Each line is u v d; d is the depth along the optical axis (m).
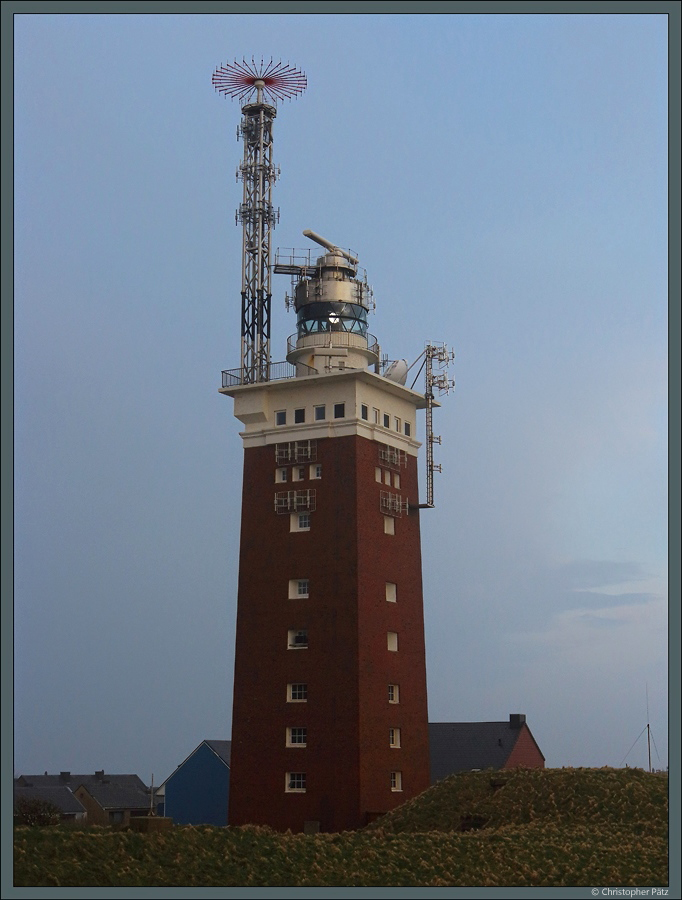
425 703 87.62
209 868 58.25
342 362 89.38
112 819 135.38
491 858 60.84
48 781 144.25
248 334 91.31
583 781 72.88
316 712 81.81
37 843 58.00
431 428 92.31
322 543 84.62
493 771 79.38
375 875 58.41
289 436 87.50
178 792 120.69
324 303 91.06
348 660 81.56
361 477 85.00
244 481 88.81
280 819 81.12
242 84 94.94
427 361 92.75
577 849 61.88
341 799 79.44
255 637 85.31
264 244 92.94
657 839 64.25
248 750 83.50
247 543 87.44
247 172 93.75
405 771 83.94
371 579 84.12
